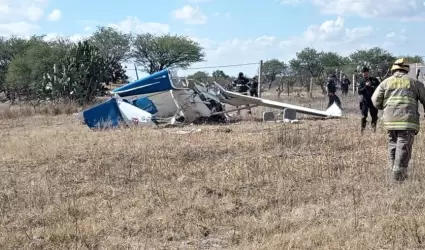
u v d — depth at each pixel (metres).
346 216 6.02
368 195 6.88
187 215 6.30
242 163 9.09
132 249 5.35
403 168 7.36
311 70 55.50
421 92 7.52
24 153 10.69
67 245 5.46
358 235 5.31
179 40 56.47
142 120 15.55
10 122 20.05
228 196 7.06
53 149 10.99
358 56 52.25
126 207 6.73
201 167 8.85
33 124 18.89
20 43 51.69
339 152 10.02
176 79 16.98
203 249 5.36
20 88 40.06
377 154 9.54
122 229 5.91
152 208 6.59
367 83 12.59
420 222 5.52
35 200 7.10
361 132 12.17
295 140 11.03
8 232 5.91
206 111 16.92
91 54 30.95
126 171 8.78
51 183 8.12
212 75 34.12
